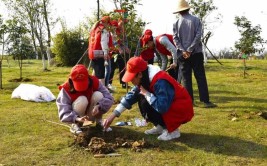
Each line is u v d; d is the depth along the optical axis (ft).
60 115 17.70
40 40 64.34
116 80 40.96
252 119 21.31
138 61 16.55
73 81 17.31
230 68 54.29
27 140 17.94
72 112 17.65
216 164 14.84
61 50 74.43
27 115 22.91
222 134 18.53
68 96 17.92
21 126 20.36
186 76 24.84
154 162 15.12
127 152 16.24
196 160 15.26
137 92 17.65
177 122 17.25
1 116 22.68
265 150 16.33
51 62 77.30
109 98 18.66
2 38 41.04
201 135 18.38
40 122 21.22
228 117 21.86
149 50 28.58
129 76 16.53
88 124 17.11
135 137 18.10
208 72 49.01
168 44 25.00
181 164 14.90
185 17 24.53
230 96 29.12
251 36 64.69
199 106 25.17
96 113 18.02
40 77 47.55
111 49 27.32
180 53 24.72
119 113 17.70
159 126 18.38
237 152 16.12
